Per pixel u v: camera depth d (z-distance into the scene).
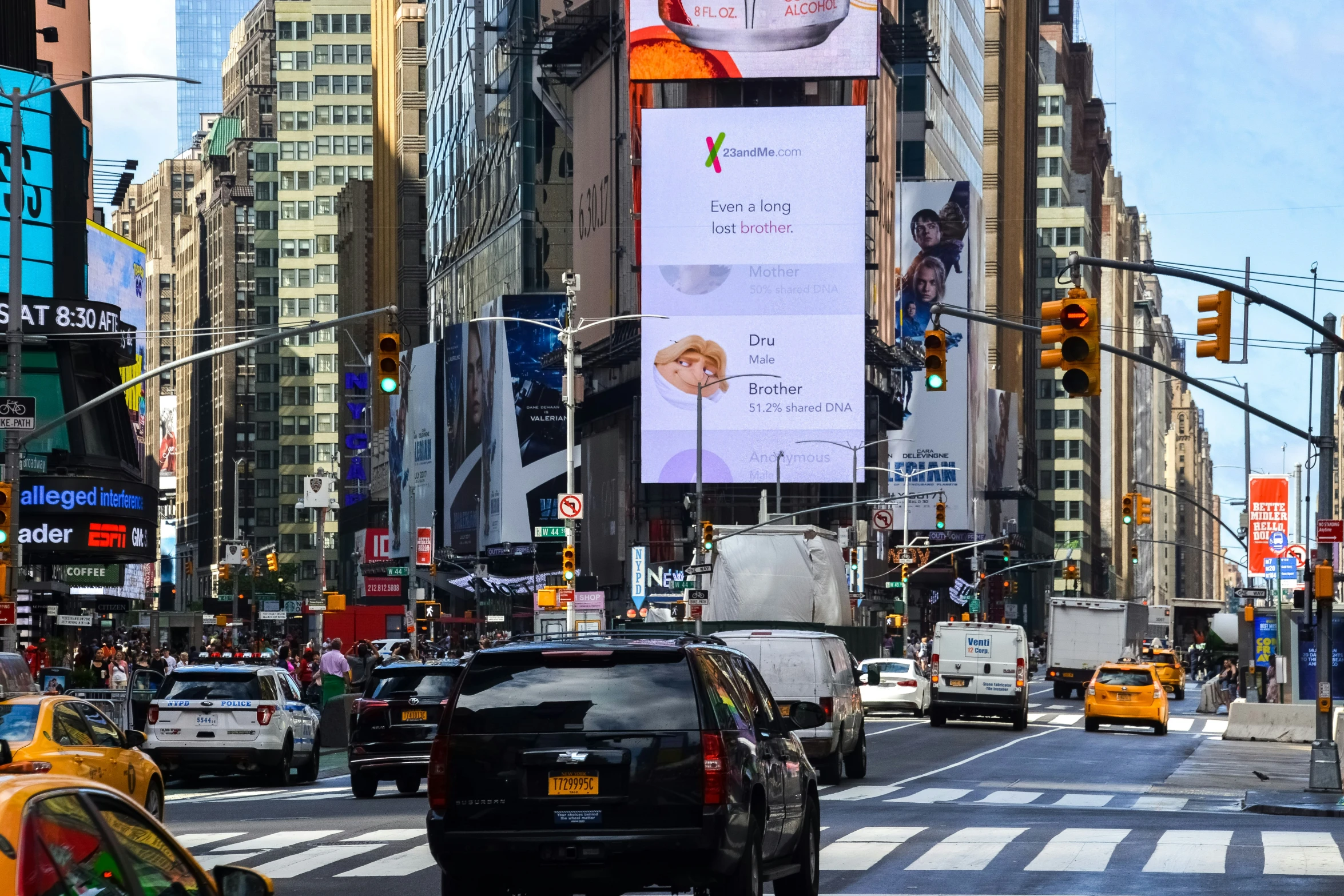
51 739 17.36
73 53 92.44
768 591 50.53
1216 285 24.77
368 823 21.75
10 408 30.89
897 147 123.69
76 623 60.44
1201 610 140.12
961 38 149.88
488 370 128.12
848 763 30.41
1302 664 48.06
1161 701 49.19
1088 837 19.62
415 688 26.66
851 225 93.38
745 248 93.62
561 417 123.44
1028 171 196.25
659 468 93.94
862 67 94.69
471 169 144.38
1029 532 173.00
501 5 134.38
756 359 93.50
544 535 122.44
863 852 17.89
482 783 11.54
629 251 104.38
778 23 95.06
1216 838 19.64
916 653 83.50
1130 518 60.38
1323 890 15.10
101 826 5.79
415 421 146.12
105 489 56.19
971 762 35.31
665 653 11.71
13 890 5.14
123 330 63.12
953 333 128.88
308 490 73.62
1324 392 29.05
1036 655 112.44
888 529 90.94
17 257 32.81
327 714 41.06
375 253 192.50
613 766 11.45
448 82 156.12
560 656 11.74
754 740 12.44
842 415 93.19
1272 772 33.81
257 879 6.39
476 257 141.75
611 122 108.00
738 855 11.69
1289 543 56.53
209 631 108.06
